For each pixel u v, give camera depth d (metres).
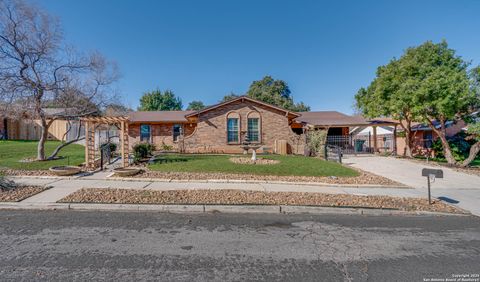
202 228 4.86
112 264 3.38
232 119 18.88
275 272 3.25
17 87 11.04
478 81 13.16
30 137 24.69
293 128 24.16
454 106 13.05
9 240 4.13
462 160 16.16
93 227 4.80
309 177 10.02
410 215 5.95
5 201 6.21
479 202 7.02
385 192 8.05
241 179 9.38
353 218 5.67
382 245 4.18
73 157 13.77
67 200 6.33
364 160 15.90
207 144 18.64
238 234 4.58
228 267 3.36
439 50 16.30
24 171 9.85
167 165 11.98
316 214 5.92
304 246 4.09
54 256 3.59
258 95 45.94
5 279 2.98
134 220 5.25
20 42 11.02
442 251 3.98
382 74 17.47
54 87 11.47
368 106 18.20
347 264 3.50
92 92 12.64
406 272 3.31
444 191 8.31
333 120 21.98
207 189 7.78
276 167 11.61
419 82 14.21
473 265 3.54
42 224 4.92
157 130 22.95
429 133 20.88
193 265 3.40
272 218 5.56
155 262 3.46
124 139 12.06
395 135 19.95
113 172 10.26
